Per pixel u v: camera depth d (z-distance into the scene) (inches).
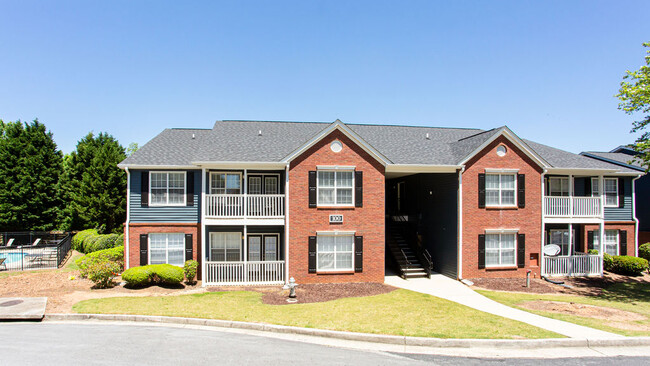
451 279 843.4
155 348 403.9
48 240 1429.6
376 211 800.9
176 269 735.1
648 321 546.0
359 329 472.4
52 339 431.2
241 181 842.8
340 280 786.8
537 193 872.9
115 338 437.7
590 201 911.0
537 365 382.3
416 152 887.7
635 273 907.4
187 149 887.1
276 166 779.4
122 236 1066.1
